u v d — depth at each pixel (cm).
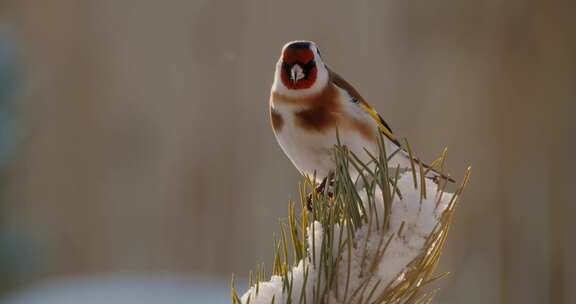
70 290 965
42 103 1531
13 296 877
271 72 1450
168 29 1516
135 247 1516
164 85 1519
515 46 1245
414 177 277
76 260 1523
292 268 283
